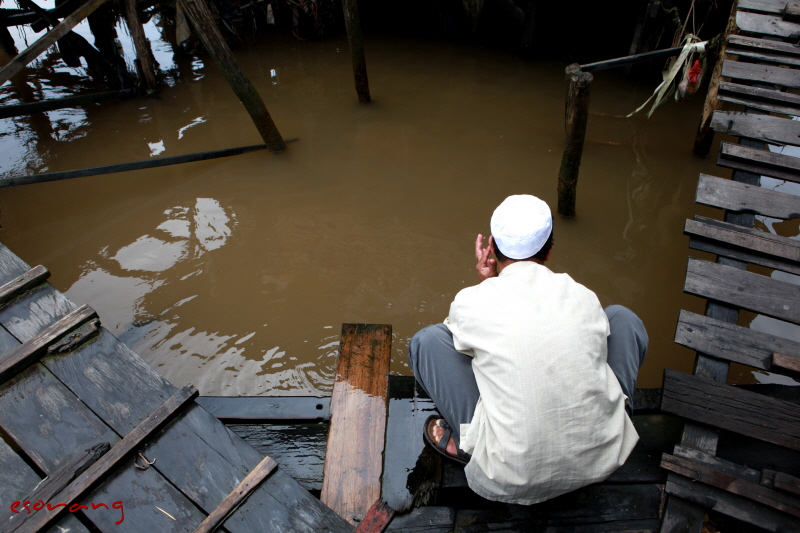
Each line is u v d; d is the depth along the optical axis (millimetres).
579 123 3879
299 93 6805
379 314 3645
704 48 4945
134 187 5016
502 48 7945
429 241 4309
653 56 5020
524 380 1668
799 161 3562
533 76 7102
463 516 2154
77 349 2168
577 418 1659
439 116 6164
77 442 1893
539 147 5539
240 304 3744
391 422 2455
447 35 8383
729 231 3070
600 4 7102
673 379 2461
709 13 5836
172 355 3393
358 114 6262
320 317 3631
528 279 1822
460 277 3947
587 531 2092
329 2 8062
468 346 1837
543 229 1871
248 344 3447
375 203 4754
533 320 1724
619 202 4734
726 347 2592
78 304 3756
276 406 2529
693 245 3096
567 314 1743
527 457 1659
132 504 1760
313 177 5121
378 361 2615
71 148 5656
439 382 2021
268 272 4020
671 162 5262
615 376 1821
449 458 2229
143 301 3779
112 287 3900
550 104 6395
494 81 6996
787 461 2279
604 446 1710
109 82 6855
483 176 5098
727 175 5066
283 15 8570
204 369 3307
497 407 1727
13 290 2336
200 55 7793
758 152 3627
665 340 3506
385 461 2295
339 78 7203
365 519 1777
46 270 2434
